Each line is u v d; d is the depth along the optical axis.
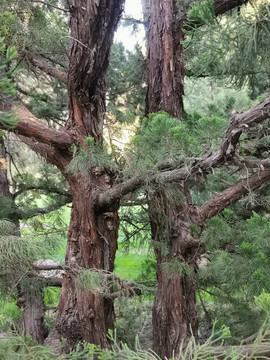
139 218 4.48
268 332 0.98
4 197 4.84
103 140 3.37
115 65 5.65
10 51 0.93
